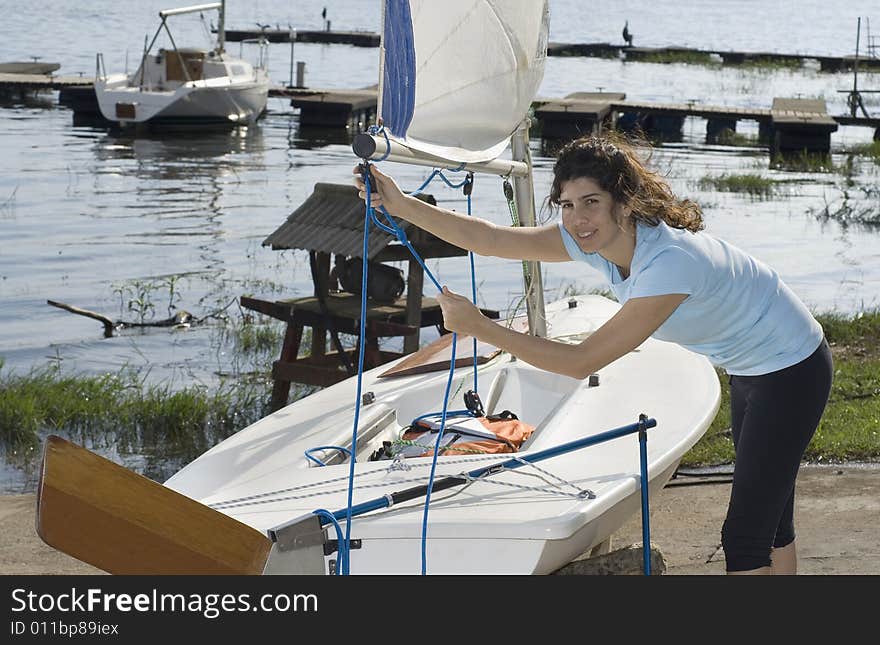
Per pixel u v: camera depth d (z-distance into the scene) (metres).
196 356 14.73
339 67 60.44
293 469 6.31
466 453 6.41
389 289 12.77
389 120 5.31
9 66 47.78
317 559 5.17
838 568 7.38
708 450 10.20
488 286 18.88
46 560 7.94
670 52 72.19
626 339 5.02
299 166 32.28
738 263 5.31
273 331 15.69
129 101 37.75
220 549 4.91
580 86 55.22
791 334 5.43
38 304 17.12
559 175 5.14
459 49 5.97
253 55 64.31
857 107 49.44
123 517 4.71
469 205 6.69
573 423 6.88
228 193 27.47
